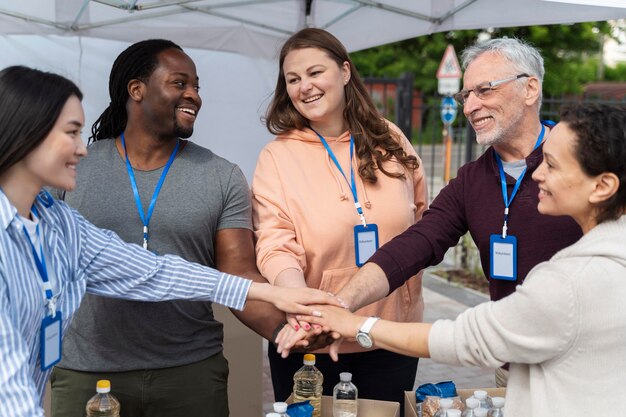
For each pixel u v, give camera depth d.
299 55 2.54
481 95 2.25
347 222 2.55
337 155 2.64
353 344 2.56
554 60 20.77
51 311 1.73
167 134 2.30
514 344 1.56
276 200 2.56
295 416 2.12
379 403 2.35
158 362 2.28
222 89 4.47
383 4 3.37
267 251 2.47
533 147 2.29
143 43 2.33
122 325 2.25
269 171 2.63
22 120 1.55
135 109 2.30
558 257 1.57
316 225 2.53
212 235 2.37
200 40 4.13
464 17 3.35
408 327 1.82
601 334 1.48
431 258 2.45
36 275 1.68
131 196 2.28
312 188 2.58
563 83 20.45
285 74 2.60
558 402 1.54
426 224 2.47
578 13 3.02
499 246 2.30
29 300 1.63
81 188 2.28
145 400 2.29
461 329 1.68
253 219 2.62
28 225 1.66
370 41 3.89
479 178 2.40
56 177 1.61
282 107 2.71
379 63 22.11
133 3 2.84
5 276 1.55
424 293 6.62
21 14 3.43
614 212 1.53
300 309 2.13
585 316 1.48
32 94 1.56
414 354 1.80
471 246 7.32
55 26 3.63
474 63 2.28
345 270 2.56
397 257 2.38
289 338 2.20
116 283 2.00
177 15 3.72
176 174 2.32
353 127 2.67
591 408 1.50
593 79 25.67
